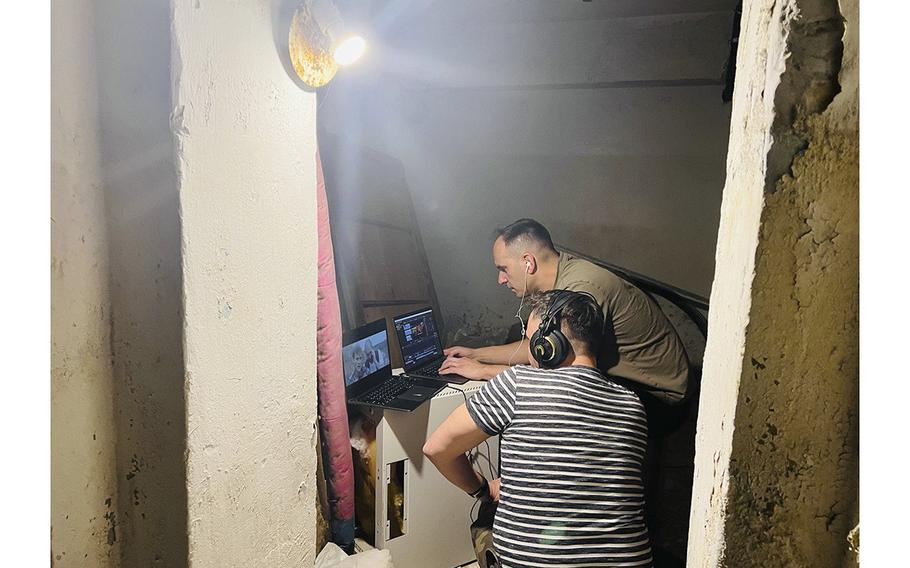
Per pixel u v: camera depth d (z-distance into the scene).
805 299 0.55
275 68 1.16
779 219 0.55
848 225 0.53
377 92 2.89
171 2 0.88
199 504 1.00
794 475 0.57
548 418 1.53
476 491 1.76
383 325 2.29
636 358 2.23
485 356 2.57
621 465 1.52
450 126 3.18
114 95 0.93
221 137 1.01
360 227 2.64
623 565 1.46
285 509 1.28
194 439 0.97
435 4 2.62
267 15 1.12
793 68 0.53
